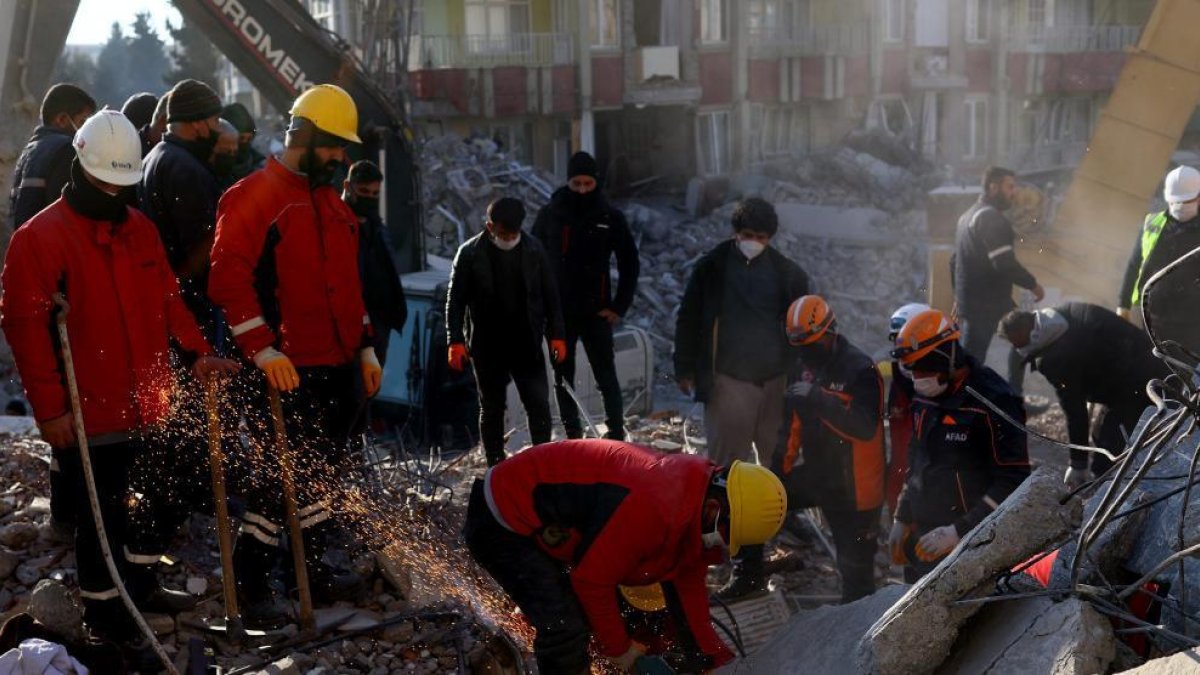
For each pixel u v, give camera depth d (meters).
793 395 5.05
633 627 4.49
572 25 30.62
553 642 3.84
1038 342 6.00
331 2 28.95
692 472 3.69
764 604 5.21
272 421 4.56
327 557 5.04
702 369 6.03
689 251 24.92
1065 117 38.03
